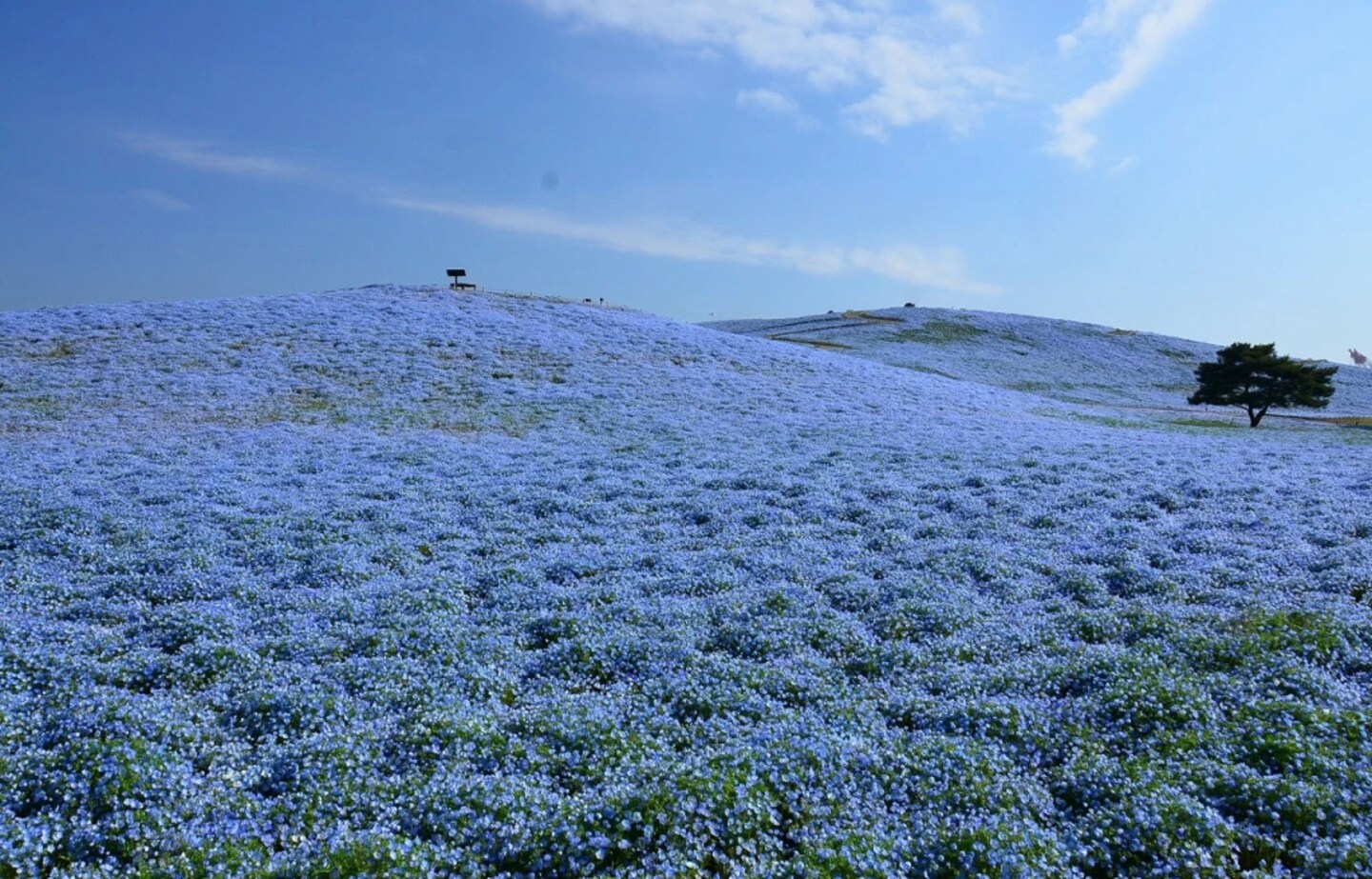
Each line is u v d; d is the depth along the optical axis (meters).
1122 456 30.17
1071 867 7.38
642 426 38.56
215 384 42.31
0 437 32.81
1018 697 11.06
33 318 52.31
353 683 11.88
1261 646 12.08
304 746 9.84
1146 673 11.23
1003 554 18.02
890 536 19.81
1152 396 75.94
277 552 18.91
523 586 16.89
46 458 29.39
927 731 10.16
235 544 19.53
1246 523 19.83
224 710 11.15
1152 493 23.25
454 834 7.98
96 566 17.92
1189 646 12.40
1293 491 22.94
